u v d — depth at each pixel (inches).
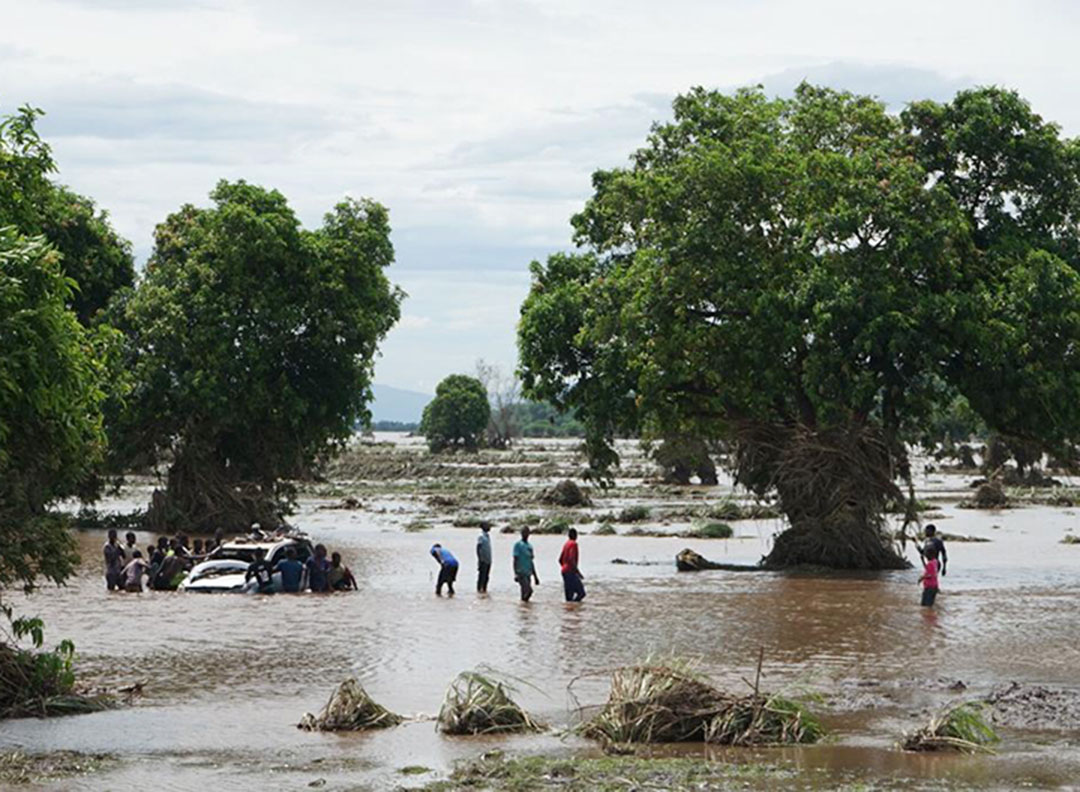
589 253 2386.8
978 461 6584.6
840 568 2036.2
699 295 2057.1
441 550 1706.4
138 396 2736.2
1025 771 738.8
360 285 2839.6
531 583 1843.0
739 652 1202.6
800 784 709.9
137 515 2930.6
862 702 948.0
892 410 2108.8
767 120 2241.6
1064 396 1957.4
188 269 2748.5
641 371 2129.7
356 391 2869.1
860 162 2036.2
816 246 2033.7
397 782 722.2
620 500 4045.3
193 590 1743.4
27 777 732.0
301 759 778.2
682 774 731.4
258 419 2817.4
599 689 1015.6
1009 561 2185.0
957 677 1059.9
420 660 1159.0
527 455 7062.0
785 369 2068.2
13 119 978.7
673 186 2071.9
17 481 936.9
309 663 1144.8
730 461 2245.3
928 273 2046.0
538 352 2247.8
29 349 882.1
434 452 7362.2
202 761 773.3
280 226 2746.1
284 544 1820.9
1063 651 1199.6
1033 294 1947.6
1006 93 2128.4
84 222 2859.3
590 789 700.7
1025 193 2154.3
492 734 848.3
